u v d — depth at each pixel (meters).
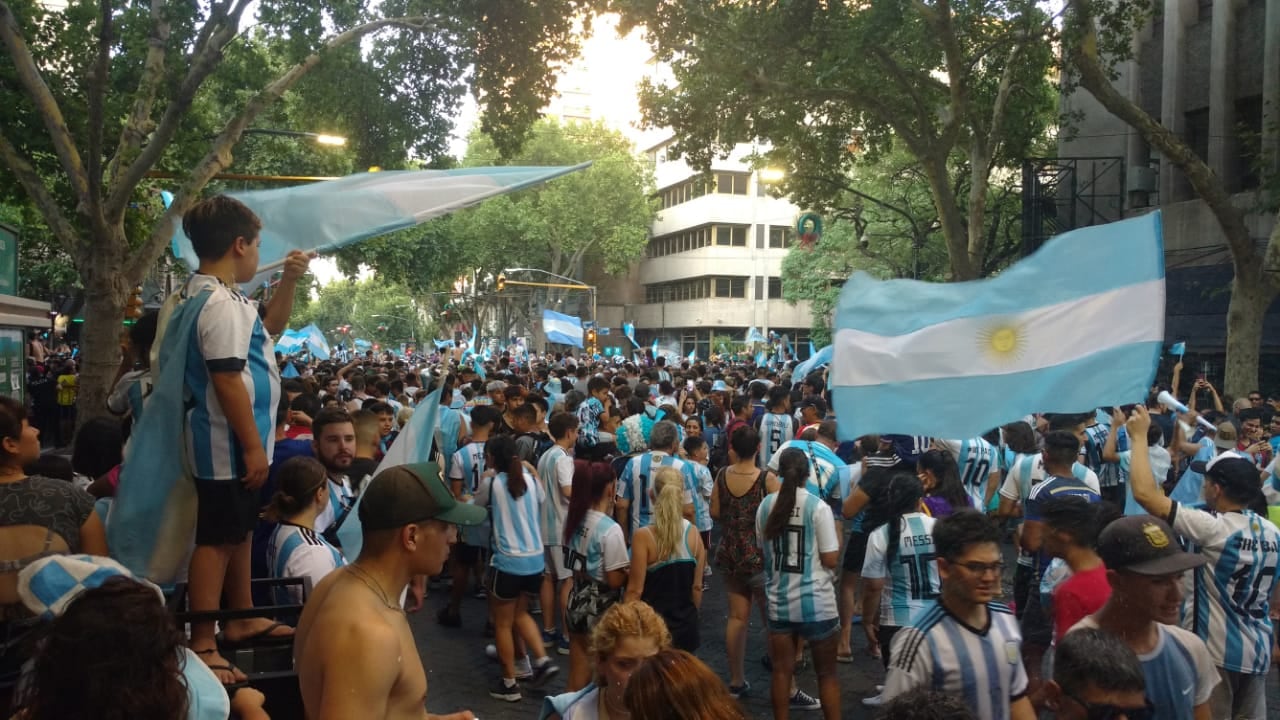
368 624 2.29
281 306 3.77
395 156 18.44
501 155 18.34
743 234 67.06
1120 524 3.12
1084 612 3.80
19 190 13.95
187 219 3.30
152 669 1.81
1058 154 26.89
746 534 6.13
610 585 5.48
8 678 2.69
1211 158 22.41
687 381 15.64
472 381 13.66
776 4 18.34
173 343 3.14
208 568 3.13
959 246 20.30
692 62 21.59
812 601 5.23
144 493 3.07
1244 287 16.25
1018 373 4.08
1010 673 3.19
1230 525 3.96
